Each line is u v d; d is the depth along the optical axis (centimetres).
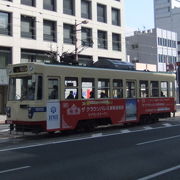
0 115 3847
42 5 4384
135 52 8419
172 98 2433
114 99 1970
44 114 1603
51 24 4534
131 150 1259
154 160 1073
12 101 1673
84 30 4947
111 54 5322
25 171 937
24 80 1648
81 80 1784
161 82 2338
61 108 1678
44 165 1013
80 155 1169
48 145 1414
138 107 2136
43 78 1617
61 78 1689
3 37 3972
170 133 1766
